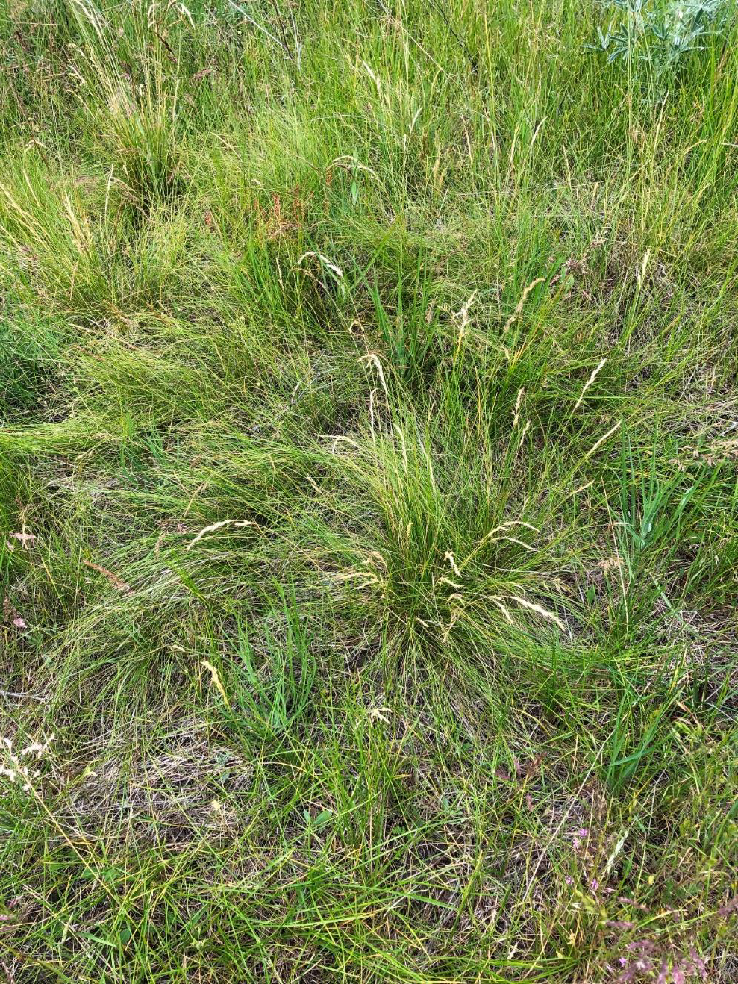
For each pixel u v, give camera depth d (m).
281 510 2.52
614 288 3.01
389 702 2.12
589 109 3.59
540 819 1.93
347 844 1.89
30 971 1.79
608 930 1.67
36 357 2.99
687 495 2.28
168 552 2.38
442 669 2.18
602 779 1.96
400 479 2.23
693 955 1.63
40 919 1.86
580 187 3.29
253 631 2.30
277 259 2.95
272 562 2.40
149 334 3.07
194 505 2.48
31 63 4.49
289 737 2.05
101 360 2.87
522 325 2.78
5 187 3.25
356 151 3.41
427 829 1.93
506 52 3.83
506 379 2.57
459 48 3.91
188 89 4.17
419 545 2.26
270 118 3.68
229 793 2.01
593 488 2.48
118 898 1.82
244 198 3.34
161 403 2.81
